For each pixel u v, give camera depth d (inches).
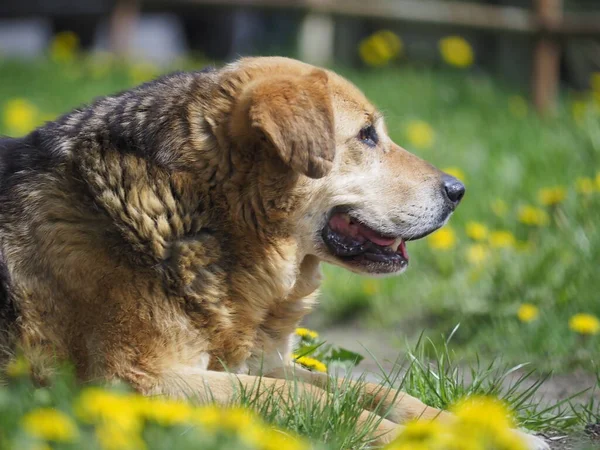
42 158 222.2
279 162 217.8
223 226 218.7
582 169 409.1
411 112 558.9
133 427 141.3
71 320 208.2
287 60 239.9
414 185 239.5
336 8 676.1
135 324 205.6
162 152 217.6
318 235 231.8
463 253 365.1
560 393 256.8
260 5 690.8
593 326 281.4
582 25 607.2
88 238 209.2
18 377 196.7
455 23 641.0
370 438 186.7
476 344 306.2
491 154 454.0
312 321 362.3
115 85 636.1
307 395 194.7
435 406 219.3
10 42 1160.8
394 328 343.6
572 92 666.2
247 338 223.0
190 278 211.5
